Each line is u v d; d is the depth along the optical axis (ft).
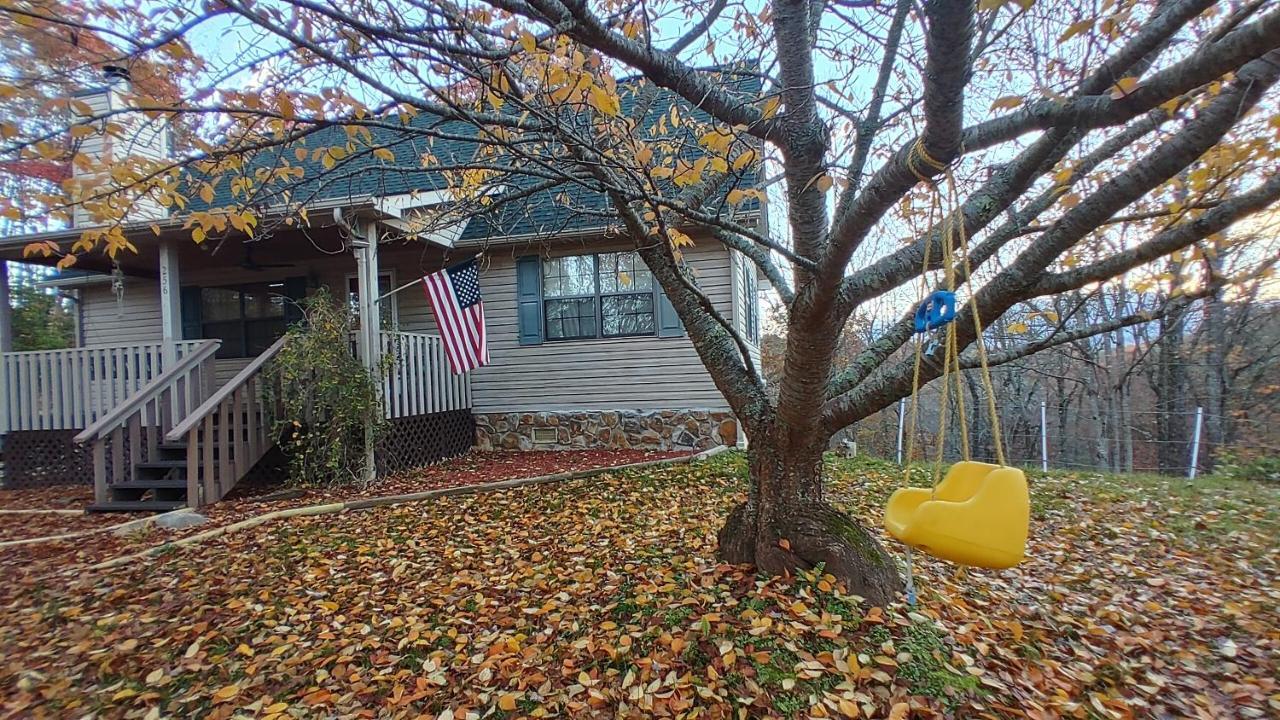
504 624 11.44
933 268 10.04
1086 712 8.82
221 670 10.31
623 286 32.60
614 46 8.77
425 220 18.35
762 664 9.34
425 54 8.97
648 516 17.99
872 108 11.44
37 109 9.89
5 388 28.48
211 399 22.71
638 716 8.63
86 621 12.24
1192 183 10.93
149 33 9.31
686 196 13.94
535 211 31.99
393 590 13.30
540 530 17.10
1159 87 6.21
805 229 9.39
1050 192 10.68
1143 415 41.78
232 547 16.56
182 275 35.27
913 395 8.59
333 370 23.71
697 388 31.91
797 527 11.51
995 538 6.73
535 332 33.37
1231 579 14.06
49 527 20.35
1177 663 10.40
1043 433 36.42
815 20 11.71
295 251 30.01
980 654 9.95
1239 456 32.89
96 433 22.26
